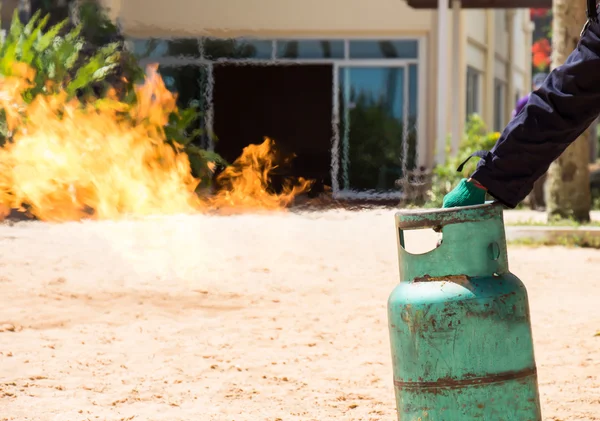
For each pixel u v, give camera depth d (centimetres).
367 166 2291
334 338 727
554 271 1028
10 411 534
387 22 2269
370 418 537
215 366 641
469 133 1961
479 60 2702
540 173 416
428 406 420
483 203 431
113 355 663
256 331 739
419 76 2284
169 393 582
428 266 422
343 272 980
